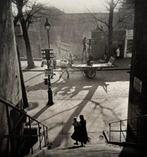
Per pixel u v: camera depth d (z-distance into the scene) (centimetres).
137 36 1039
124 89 2002
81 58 3294
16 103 1148
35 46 3553
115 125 1373
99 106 1662
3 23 964
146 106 933
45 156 758
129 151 815
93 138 1226
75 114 1545
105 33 3108
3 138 764
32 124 1355
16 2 2405
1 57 909
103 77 2386
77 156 733
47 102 1767
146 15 917
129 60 3105
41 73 2616
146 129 916
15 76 1175
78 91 1977
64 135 1278
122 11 3228
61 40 3612
